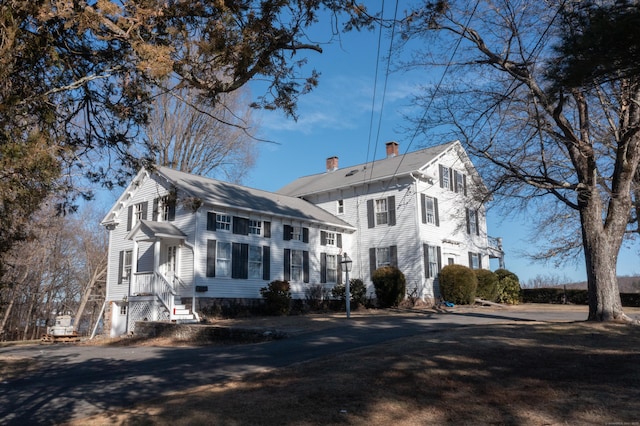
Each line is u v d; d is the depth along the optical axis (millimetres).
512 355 9516
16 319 37562
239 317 21531
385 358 9383
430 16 12922
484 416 6410
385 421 6281
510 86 13727
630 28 5789
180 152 30219
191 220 21250
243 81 8000
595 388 7309
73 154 7918
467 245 30453
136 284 21797
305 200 31703
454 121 14344
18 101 6328
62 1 6543
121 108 8609
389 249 27406
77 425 6621
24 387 9867
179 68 7625
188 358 12336
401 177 27438
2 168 5969
